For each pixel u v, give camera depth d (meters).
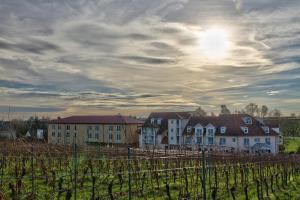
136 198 13.09
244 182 17.31
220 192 14.91
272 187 16.59
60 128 75.88
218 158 26.56
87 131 72.81
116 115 72.94
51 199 11.95
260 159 25.25
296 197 15.73
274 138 53.69
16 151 23.80
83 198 12.34
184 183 16.00
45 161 20.06
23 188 12.42
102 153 27.02
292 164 24.20
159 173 18.19
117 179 16.20
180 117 60.41
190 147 54.66
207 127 56.81
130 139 68.12
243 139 53.47
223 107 91.25
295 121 92.25
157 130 62.97
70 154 24.41
